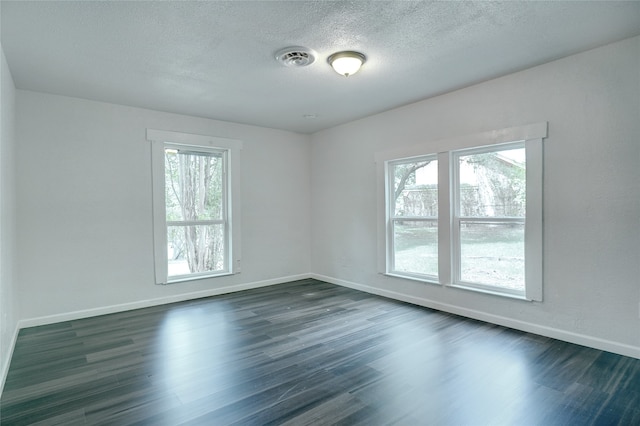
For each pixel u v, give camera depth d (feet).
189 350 9.61
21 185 11.66
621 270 8.98
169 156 15.07
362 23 7.86
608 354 9.03
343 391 7.40
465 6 7.24
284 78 11.04
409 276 14.49
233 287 16.47
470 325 11.44
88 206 12.91
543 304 10.39
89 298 12.89
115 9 7.16
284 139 18.33
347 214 17.07
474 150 12.30
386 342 10.06
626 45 8.81
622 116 8.91
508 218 11.44
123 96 12.60
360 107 14.30
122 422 6.38
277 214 18.07
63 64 9.79
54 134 12.28
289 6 7.16
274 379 7.95
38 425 6.31
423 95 12.91
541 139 10.30
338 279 17.69
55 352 9.55
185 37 8.39
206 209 16.05
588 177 9.46
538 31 8.33
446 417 6.46
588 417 6.44
